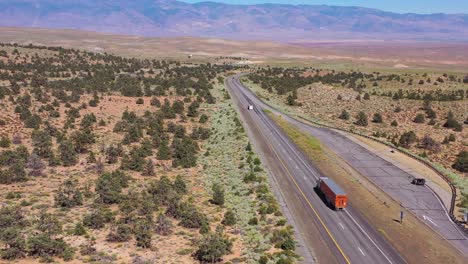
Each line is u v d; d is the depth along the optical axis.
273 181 72.94
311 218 58.56
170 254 46.28
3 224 49.88
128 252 46.06
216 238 46.88
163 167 79.69
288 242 49.09
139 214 57.03
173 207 58.19
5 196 60.69
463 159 86.25
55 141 90.19
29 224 51.34
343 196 60.69
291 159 86.44
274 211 59.50
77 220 53.94
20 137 89.62
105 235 50.31
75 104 123.81
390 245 51.97
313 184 72.88
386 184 75.19
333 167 82.75
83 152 85.38
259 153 88.94
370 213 61.81
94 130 100.81
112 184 63.78
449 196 70.06
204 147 95.00
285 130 109.94
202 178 74.75
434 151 98.50
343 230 55.34
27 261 42.91
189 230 53.72
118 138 96.12
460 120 121.06
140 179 72.12
